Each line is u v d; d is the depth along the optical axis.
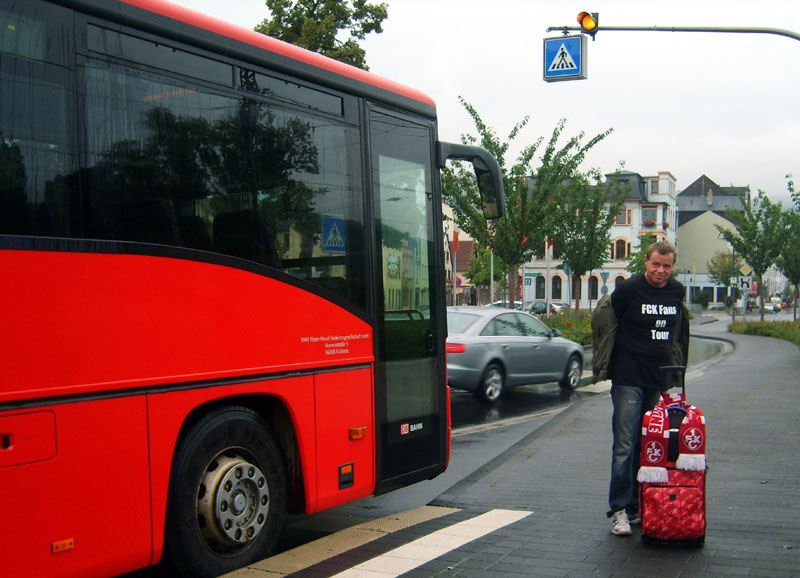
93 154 4.15
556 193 28.84
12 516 3.69
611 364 5.75
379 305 6.12
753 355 25.03
